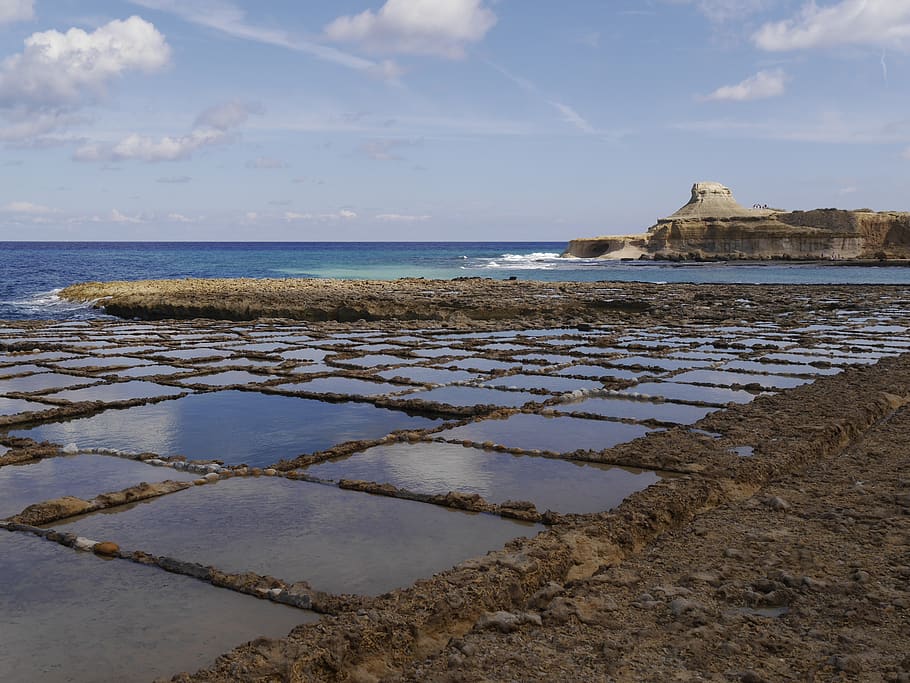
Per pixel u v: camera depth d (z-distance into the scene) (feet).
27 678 10.61
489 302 80.43
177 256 404.77
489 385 34.45
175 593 13.35
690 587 12.90
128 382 36.11
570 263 296.71
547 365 41.22
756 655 10.58
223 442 25.00
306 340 54.03
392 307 77.20
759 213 361.92
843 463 20.66
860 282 164.66
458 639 11.23
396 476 20.40
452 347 48.85
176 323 67.77
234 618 12.42
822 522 15.94
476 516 17.34
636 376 37.09
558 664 10.40
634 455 21.38
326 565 14.62
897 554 14.11
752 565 13.78
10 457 22.09
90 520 17.11
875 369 36.27
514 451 22.77
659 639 11.07
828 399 28.60
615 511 16.71
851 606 12.01
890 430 24.50
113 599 13.12
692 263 287.28
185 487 19.52
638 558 14.29
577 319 69.77
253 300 85.30
